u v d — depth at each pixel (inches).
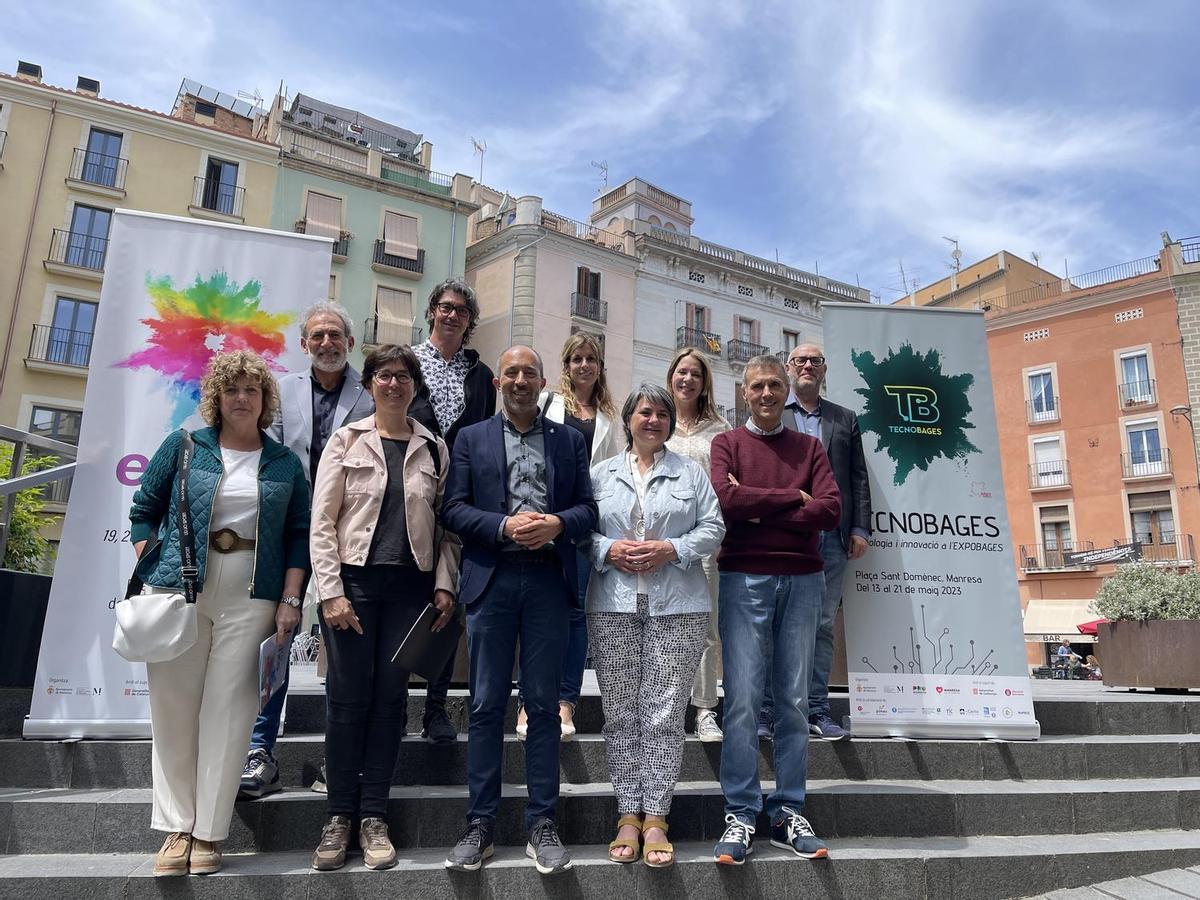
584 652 149.6
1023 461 1067.9
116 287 148.5
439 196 922.1
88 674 134.0
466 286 152.3
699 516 126.6
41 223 748.0
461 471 120.9
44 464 324.8
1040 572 1027.9
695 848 122.4
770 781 146.5
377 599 114.0
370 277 876.0
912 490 167.3
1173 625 228.4
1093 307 1029.2
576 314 930.7
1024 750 155.3
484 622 113.6
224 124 899.4
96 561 137.9
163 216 152.9
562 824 123.2
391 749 113.7
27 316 735.7
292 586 115.6
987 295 1238.9
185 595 107.0
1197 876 128.3
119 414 143.9
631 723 119.2
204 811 105.9
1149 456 971.3
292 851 117.1
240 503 114.1
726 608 126.7
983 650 160.7
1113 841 135.3
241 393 116.3
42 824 116.0
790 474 132.6
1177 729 178.4
